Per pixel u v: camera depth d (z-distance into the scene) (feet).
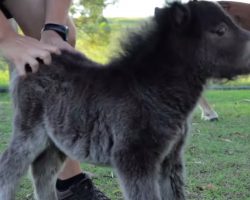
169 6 5.06
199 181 6.58
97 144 4.99
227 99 12.78
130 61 5.01
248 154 7.74
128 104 4.83
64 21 5.58
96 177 6.82
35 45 4.99
